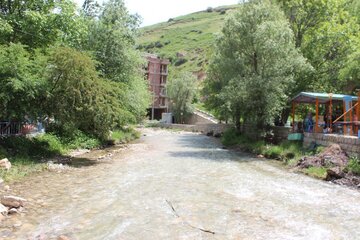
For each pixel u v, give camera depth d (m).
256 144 28.19
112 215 10.04
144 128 69.25
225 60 30.44
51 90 19.17
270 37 27.70
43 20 23.66
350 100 23.23
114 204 11.18
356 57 25.73
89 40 31.70
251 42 28.84
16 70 17.11
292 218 10.26
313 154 21.06
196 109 82.94
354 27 34.19
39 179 14.59
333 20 33.59
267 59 28.25
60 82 19.28
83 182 14.41
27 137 21.17
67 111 19.70
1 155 16.58
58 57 18.94
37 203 10.98
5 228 8.64
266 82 27.27
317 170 17.62
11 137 19.50
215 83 45.06
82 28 26.38
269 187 14.48
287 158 22.27
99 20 32.81
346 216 10.58
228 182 15.31
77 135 26.81
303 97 25.03
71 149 24.17
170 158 23.28
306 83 32.69
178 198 12.15
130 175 16.28
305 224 9.74
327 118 26.16
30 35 24.23
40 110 19.33
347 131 21.91
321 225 9.70
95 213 10.19
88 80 19.45
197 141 40.41
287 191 13.79
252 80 27.41
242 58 29.30
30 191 12.46
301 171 18.38
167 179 15.58
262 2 29.72
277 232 9.02
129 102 35.03
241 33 29.20
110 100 21.22
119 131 38.91
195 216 10.16
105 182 14.52
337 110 28.20
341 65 31.86
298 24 34.44
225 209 10.98
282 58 27.98
